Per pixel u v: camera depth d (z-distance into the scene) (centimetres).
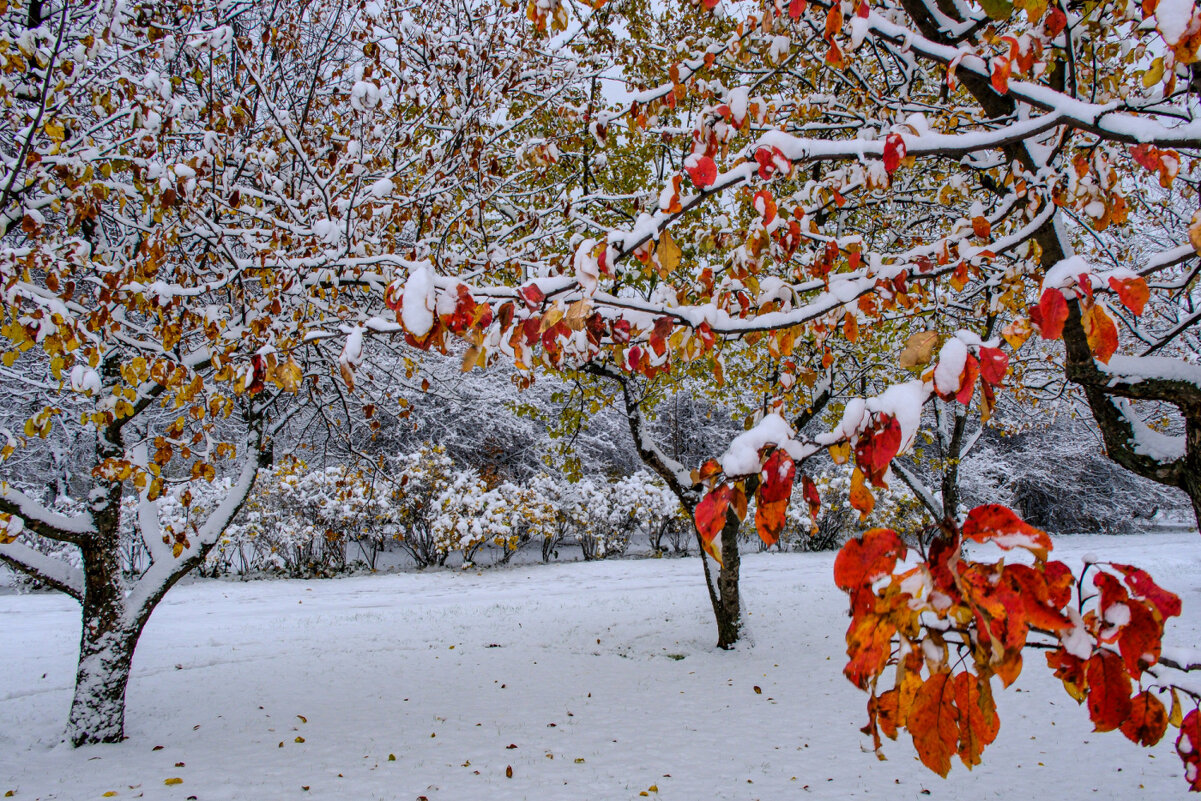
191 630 1106
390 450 2141
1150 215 660
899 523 1922
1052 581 102
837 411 1092
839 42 269
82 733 617
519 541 1950
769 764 566
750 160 212
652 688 795
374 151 548
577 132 616
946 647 103
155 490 443
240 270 467
